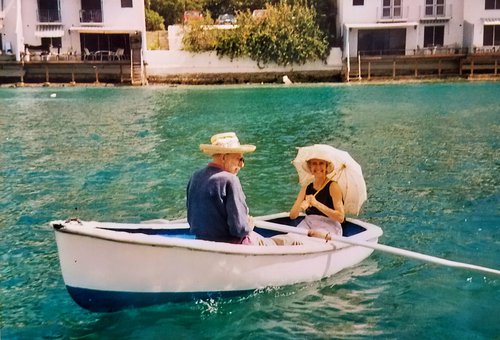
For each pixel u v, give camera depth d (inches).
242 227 248.2
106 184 507.2
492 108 1067.3
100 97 1421.0
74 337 235.1
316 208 294.5
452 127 834.2
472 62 1824.6
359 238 285.6
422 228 376.8
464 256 326.6
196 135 796.0
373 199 449.1
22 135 802.2
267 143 725.3
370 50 1923.0
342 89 1574.8
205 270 245.6
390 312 255.8
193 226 255.4
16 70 1798.7
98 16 1887.3
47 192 481.4
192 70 1868.8
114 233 225.8
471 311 258.1
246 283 258.2
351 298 268.2
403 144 698.8
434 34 1918.1
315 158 287.7
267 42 1849.2
